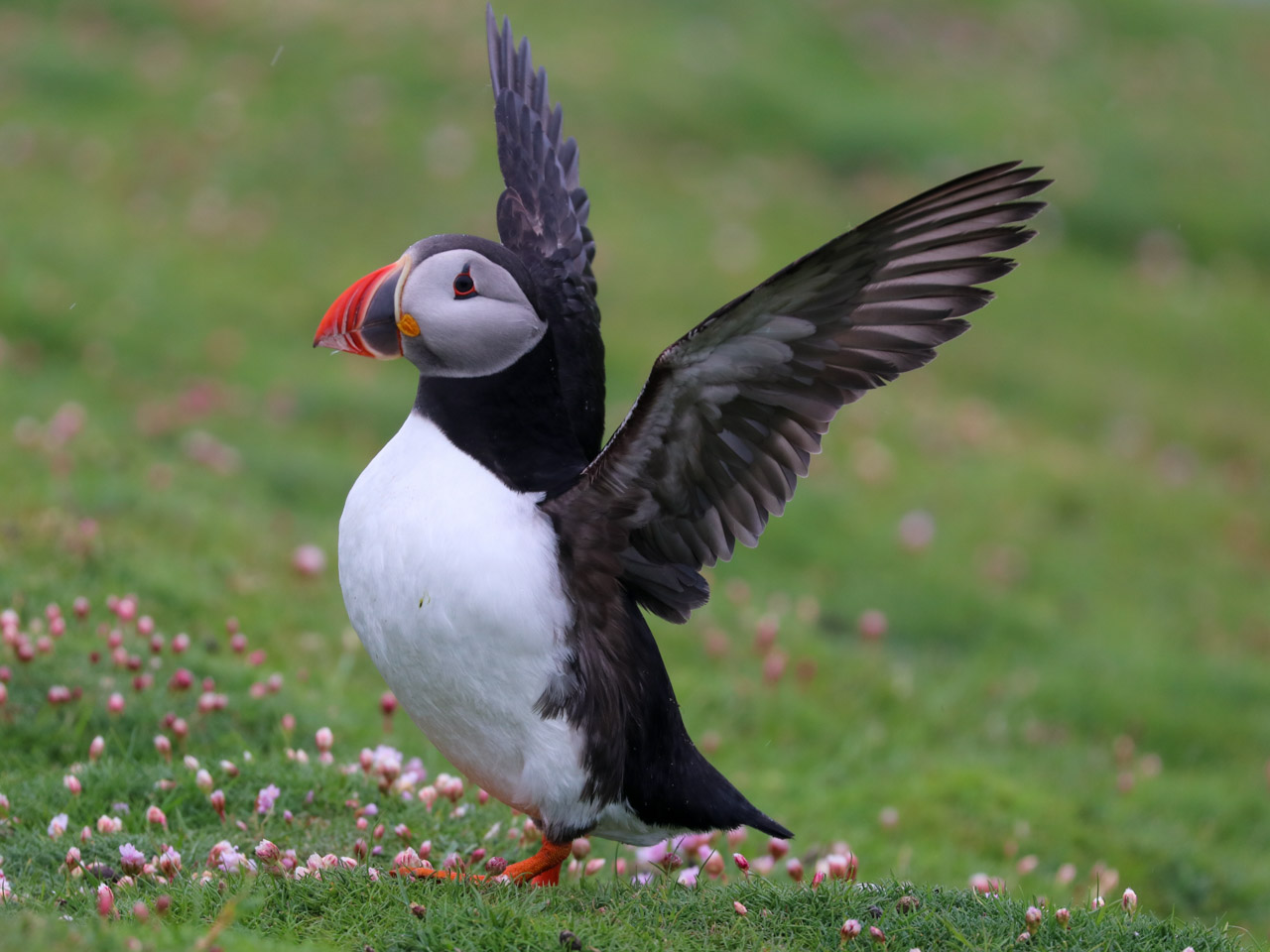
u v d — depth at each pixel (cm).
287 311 2058
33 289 1878
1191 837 1208
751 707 1292
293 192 2377
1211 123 3334
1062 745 1388
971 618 1653
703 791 739
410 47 2816
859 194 2739
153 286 2006
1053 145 3044
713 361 654
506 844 845
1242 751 1466
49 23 2694
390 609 681
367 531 691
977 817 1148
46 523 1188
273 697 1018
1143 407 2378
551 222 847
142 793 854
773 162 2781
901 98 3062
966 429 2152
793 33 3244
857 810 1138
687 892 714
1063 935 677
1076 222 2892
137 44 2695
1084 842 1138
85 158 2325
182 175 2344
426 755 1020
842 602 1638
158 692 980
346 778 887
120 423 1638
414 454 703
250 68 2675
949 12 3475
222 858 714
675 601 724
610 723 695
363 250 2272
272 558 1351
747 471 693
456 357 705
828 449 1983
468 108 2683
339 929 646
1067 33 3556
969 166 2850
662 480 694
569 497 696
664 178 2633
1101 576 1858
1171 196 3006
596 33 3019
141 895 677
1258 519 2141
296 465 1653
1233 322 2712
